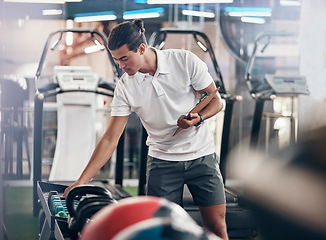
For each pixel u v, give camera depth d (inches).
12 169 242.5
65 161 193.9
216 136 239.8
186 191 159.2
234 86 275.4
